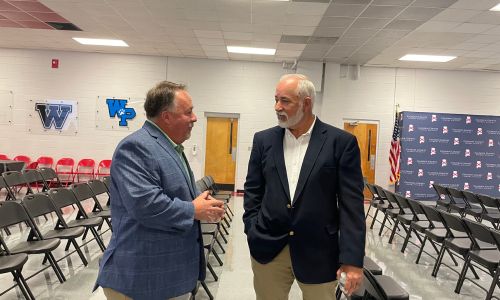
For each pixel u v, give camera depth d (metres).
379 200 6.46
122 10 6.14
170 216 1.38
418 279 3.92
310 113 1.77
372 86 9.60
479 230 3.34
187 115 1.58
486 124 8.93
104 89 9.41
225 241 4.99
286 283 1.83
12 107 9.30
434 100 9.63
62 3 5.95
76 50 9.26
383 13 5.74
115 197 1.48
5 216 3.14
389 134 9.63
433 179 8.91
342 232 1.60
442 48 7.62
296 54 8.62
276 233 1.73
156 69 9.48
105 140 9.45
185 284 1.53
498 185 8.98
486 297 3.24
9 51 9.27
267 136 1.88
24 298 3.05
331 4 5.45
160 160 1.48
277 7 5.66
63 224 3.79
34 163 9.03
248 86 9.55
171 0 5.59
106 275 1.46
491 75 9.59
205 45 8.19
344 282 1.56
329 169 1.67
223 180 9.66
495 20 5.84
